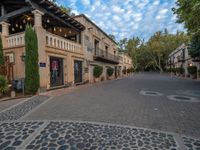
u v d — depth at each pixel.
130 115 6.30
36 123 5.26
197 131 4.86
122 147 3.80
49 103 8.22
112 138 4.26
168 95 11.06
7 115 6.18
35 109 7.06
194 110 7.14
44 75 11.80
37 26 11.33
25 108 7.23
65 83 14.88
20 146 3.78
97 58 22.06
